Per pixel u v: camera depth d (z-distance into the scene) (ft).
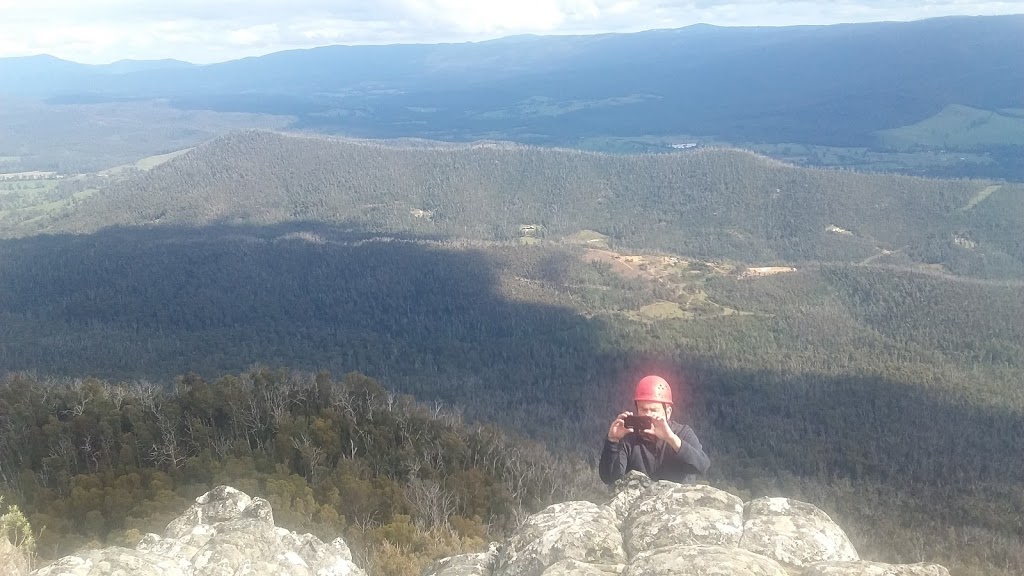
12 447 127.44
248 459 119.34
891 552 159.43
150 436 129.80
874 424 329.93
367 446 137.28
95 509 89.66
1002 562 163.32
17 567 29.37
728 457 277.23
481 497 112.16
